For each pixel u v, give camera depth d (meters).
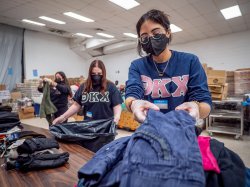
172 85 0.99
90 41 10.06
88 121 1.55
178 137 0.51
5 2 5.28
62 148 1.30
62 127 1.49
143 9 5.24
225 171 0.54
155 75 1.02
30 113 7.20
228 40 7.57
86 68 11.95
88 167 0.57
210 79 4.35
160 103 1.01
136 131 0.56
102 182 0.52
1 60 8.07
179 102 0.98
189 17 5.73
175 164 0.45
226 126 4.48
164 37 0.94
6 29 8.14
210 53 8.08
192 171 0.44
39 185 0.84
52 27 7.81
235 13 5.48
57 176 0.92
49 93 3.32
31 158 1.00
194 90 0.93
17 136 1.35
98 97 1.91
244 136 4.22
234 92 5.16
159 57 1.00
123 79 10.69
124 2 4.91
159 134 0.52
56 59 10.40
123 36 8.45
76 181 0.87
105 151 0.63
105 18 6.06
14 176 0.93
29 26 8.12
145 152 0.49
